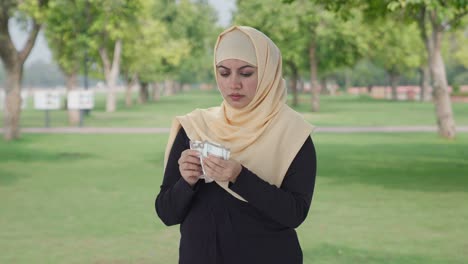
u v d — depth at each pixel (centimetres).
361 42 3650
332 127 2603
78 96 2714
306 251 654
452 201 943
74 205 930
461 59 5891
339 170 1305
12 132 2098
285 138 246
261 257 244
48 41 3238
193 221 249
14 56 2052
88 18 3102
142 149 1789
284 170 243
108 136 2248
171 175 258
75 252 656
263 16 3681
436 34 2011
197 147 233
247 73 239
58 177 1238
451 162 1423
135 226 782
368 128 2528
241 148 244
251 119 246
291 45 3700
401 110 4266
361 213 855
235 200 244
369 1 1645
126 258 632
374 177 1201
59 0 2719
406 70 6875
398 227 766
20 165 1431
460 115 3622
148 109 4628
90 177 1236
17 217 843
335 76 11606
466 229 755
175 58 5238
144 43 4550
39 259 629
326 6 1597
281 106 250
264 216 245
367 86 11662
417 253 645
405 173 1254
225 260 244
